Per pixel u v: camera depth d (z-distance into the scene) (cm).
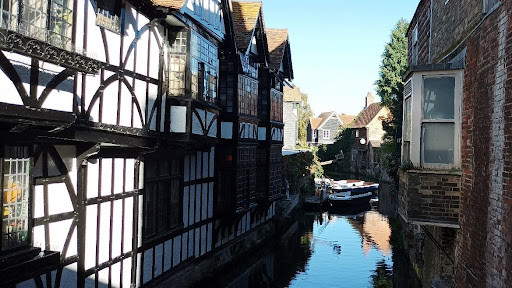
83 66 633
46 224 697
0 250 597
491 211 597
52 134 659
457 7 835
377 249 1902
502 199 557
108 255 863
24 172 642
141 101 922
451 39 887
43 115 587
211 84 1230
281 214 2167
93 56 702
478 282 645
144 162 980
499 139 572
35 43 544
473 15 709
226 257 1510
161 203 1095
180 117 1031
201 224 1324
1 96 542
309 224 2500
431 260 1028
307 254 1827
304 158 2916
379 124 5141
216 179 1438
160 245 1076
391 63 3100
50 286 700
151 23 959
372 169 4850
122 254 909
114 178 880
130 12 882
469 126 705
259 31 1647
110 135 805
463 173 730
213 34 1252
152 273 1038
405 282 1442
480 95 653
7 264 599
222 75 1467
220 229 1467
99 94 780
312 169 3334
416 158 775
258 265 1670
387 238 2122
